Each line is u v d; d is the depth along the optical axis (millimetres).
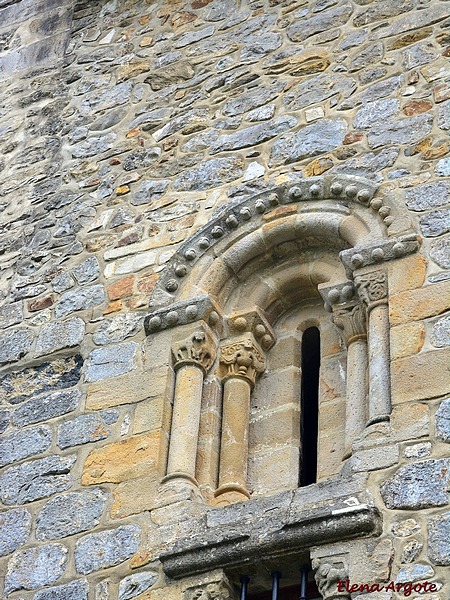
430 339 8953
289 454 9414
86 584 8859
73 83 12734
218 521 8734
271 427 9617
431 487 8195
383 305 9344
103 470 9438
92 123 12195
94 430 9727
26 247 11445
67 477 9539
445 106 10445
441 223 9641
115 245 10984
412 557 7934
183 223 10797
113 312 10461
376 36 11273
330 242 10109
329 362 9734
